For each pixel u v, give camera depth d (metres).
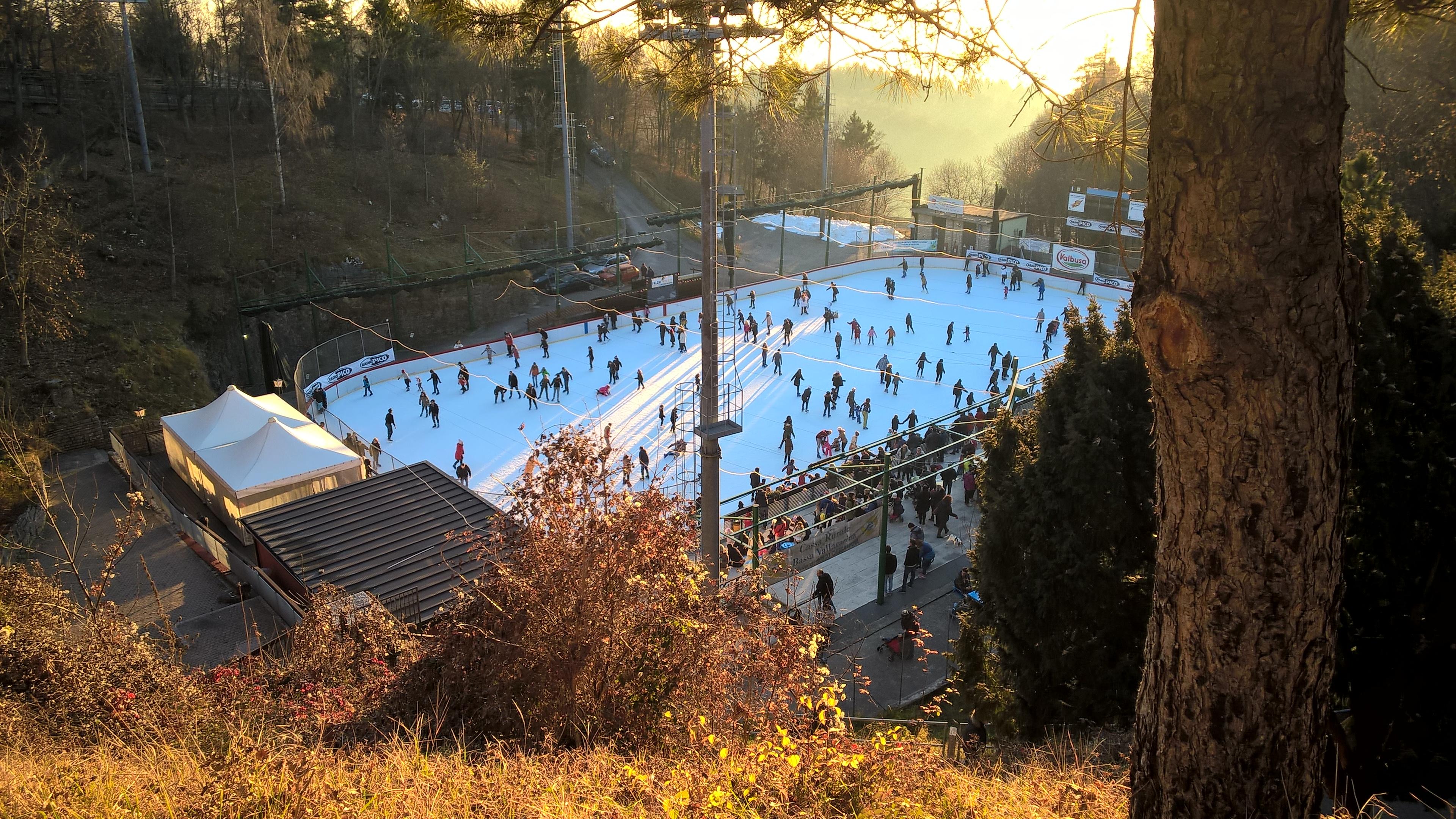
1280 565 3.37
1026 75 3.84
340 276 50.75
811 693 7.05
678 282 53.84
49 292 35.16
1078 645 11.38
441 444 32.38
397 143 62.56
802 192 75.69
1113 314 47.22
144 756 5.50
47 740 6.60
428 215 58.69
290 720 7.04
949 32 4.10
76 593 18.75
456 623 7.91
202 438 24.94
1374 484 9.86
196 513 24.58
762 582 8.84
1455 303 10.30
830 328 45.06
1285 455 3.27
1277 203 3.10
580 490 7.83
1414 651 9.94
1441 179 19.66
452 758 5.60
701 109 6.20
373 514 18.67
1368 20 3.83
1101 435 11.25
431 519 18.41
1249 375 3.22
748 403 35.94
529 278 55.69
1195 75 3.13
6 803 4.25
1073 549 11.39
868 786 5.01
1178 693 3.70
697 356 41.66
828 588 17.61
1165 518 3.69
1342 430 3.34
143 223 46.53
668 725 6.90
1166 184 3.33
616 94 74.56
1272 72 3.00
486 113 71.88
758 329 45.53
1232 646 3.49
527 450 31.72
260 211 51.59
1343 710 11.28
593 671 7.20
